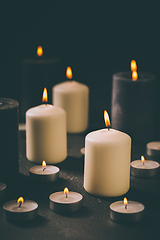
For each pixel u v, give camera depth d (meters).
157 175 1.69
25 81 2.45
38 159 1.76
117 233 1.27
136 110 2.02
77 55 2.99
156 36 2.83
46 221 1.34
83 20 2.91
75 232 1.28
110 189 1.47
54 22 2.92
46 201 1.47
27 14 2.90
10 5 2.87
